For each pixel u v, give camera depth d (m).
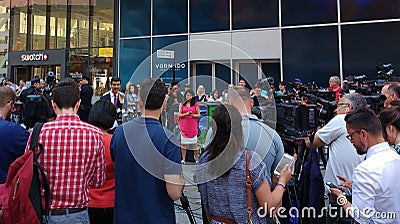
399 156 1.96
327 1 8.98
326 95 4.69
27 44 12.84
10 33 13.08
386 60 8.47
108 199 2.27
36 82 7.54
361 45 8.70
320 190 2.55
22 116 4.51
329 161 2.80
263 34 9.50
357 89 4.62
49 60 12.23
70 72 11.93
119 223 1.85
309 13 9.13
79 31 11.96
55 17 12.36
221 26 9.91
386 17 8.49
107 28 11.49
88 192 2.03
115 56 11.14
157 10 10.62
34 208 1.77
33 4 12.70
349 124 2.08
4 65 13.07
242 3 9.71
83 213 1.96
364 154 2.19
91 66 11.62
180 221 3.49
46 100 4.29
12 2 13.05
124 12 11.05
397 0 8.39
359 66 8.70
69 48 12.02
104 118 2.40
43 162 1.88
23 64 12.59
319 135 2.74
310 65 9.11
